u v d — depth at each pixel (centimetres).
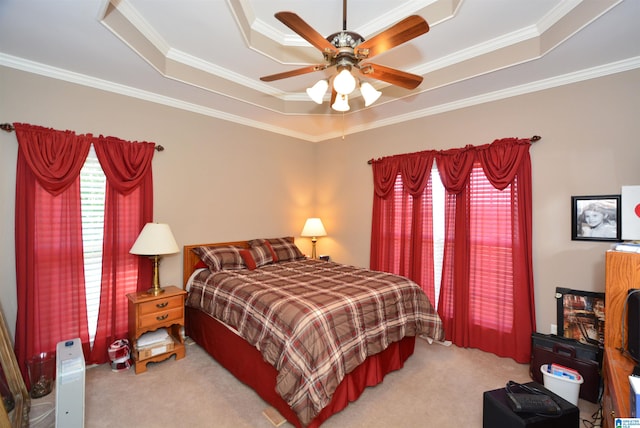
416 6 218
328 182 466
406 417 202
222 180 371
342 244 445
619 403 132
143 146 296
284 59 279
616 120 239
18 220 232
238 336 245
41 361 228
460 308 311
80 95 264
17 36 205
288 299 223
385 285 263
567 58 229
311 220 435
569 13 198
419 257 346
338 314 209
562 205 264
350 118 387
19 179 232
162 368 264
